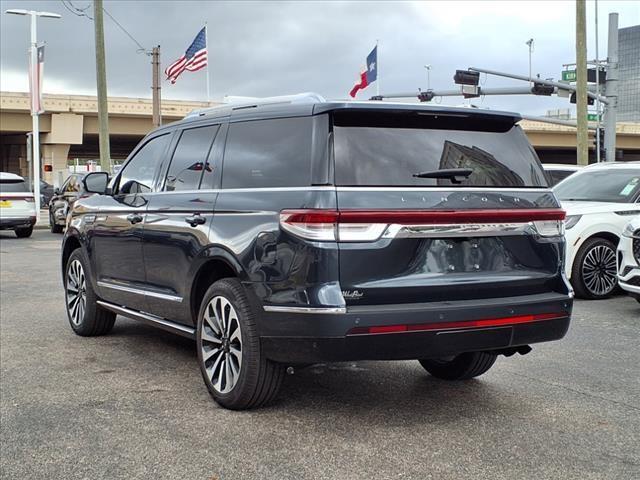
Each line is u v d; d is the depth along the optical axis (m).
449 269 4.20
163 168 5.71
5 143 61.66
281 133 4.51
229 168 4.87
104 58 23.55
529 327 4.38
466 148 4.50
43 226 25.92
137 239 5.75
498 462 3.80
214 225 4.74
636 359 6.07
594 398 4.96
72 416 4.55
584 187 10.34
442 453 3.93
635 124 65.56
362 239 3.98
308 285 3.97
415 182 4.19
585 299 9.26
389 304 4.05
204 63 30.08
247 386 4.44
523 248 4.48
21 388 5.18
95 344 6.64
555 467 3.74
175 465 3.77
